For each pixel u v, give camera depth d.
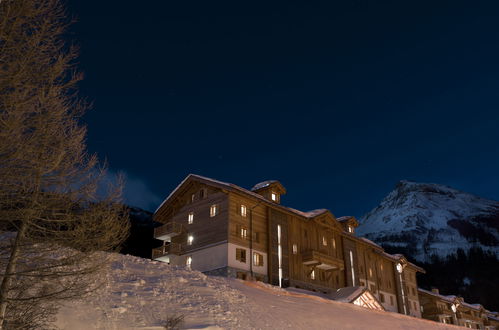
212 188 38.22
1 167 7.99
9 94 8.04
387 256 57.69
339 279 46.25
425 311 66.56
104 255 9.71
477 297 165.12
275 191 42.72
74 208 9.24
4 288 8.02
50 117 8.52
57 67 8.88
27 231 8.81
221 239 34.97
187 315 13.67
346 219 52.72
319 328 17.05
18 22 8.50
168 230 39.16
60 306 11.06
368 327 19.66
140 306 13.28
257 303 18.14
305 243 42.62
